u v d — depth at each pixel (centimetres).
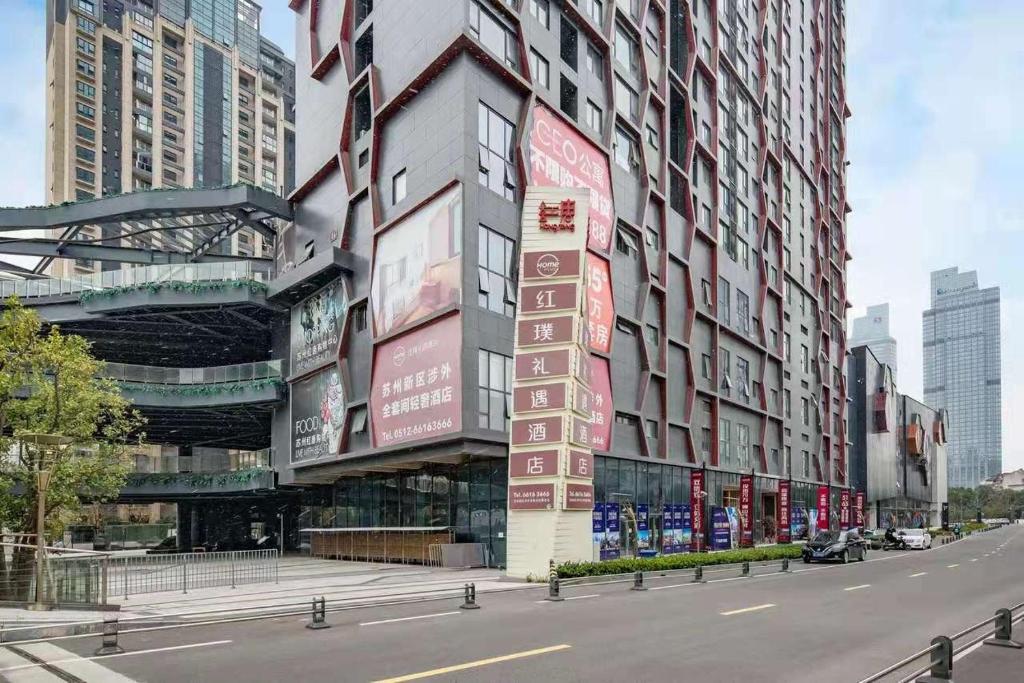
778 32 6644
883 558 4059
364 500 3888
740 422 5238
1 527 2214
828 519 6019
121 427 2714
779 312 6128
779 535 5144
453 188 2970
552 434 2433
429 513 3378
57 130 10356
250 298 4078
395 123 3441
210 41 12344
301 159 4319
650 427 4094
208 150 12062
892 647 1230
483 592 2045
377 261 3428
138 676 1001
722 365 5012
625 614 1591
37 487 2044
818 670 1051
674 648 1202
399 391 3189
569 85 3659
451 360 2877
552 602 1808
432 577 2552
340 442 3594
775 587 2255
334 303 3788
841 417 7794
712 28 5278
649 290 4084
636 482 3766
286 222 4606
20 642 1267
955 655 1155
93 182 10588
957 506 18388
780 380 5994
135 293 4088
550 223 2594
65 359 2294
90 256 4691
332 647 1195
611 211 3788
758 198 5991
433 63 3098
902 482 10819
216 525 5394
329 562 3597
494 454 2938
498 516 2998
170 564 2169
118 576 2139
